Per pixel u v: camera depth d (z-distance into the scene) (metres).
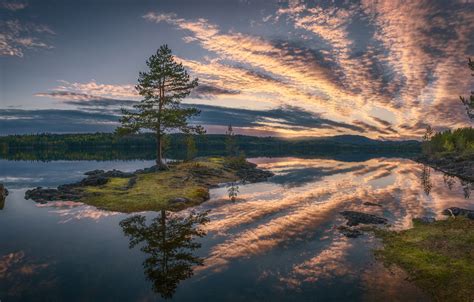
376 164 85.88
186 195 28.88
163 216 22.80
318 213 24.14
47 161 87.19
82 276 12.78
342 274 13.21
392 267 13.85
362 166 77.12
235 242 17.14
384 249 16.12
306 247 16.44
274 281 12.55
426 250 15.45
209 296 11.34
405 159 117.56
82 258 14.63
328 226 20.47
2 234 18.12
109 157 109.00
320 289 11.92
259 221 21.64
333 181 44.94
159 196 28.39
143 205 25.73
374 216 22.67
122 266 13.81
